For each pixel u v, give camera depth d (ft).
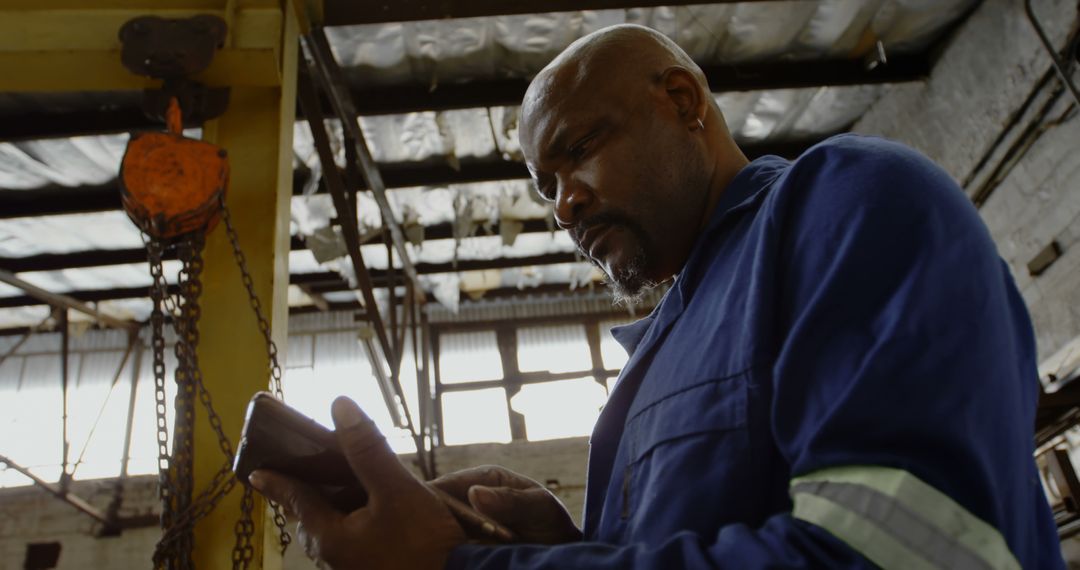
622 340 4.46
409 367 32.86
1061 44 15.78
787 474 2.69
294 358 32.60
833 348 2.54
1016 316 2.96
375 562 2.79
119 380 32.12
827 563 2.18
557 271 31.24
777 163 3.78
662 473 2.93
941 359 2.34
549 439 31.32
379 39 16.90
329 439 3.08
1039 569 2.84
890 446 2.30
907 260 2.56
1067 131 16.06
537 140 4.24
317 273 28.19
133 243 24.43
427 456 30.42
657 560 2.39
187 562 5.47
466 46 17.40
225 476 6.75
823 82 18.81
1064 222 16.31
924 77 19.27
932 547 2.14
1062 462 16.11
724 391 2.90
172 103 7.03
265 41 8.03
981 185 18.19
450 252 26.94
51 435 31.30
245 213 8.04
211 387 7.22
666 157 4.07
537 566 2.55
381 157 20.59
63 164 20.10
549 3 13.75
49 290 27.17
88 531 29.27
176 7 8.08
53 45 7.83
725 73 18.66
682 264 4.17
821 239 2.80
